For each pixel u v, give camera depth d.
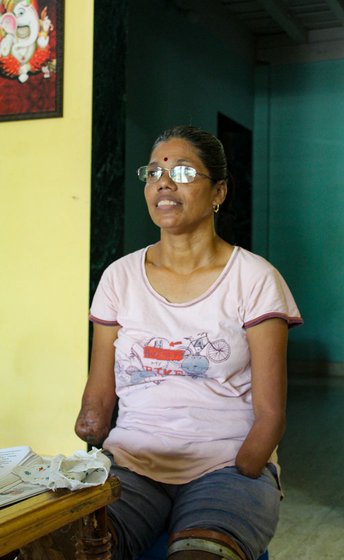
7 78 3.67
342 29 9.24
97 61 3.62
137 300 1.97
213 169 1.96
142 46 6.62
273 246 9.74
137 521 1.74
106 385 2.04
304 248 9.60
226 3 8.30
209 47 8.18
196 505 1.65
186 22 7.56
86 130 3.58
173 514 1.72
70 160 3.62
